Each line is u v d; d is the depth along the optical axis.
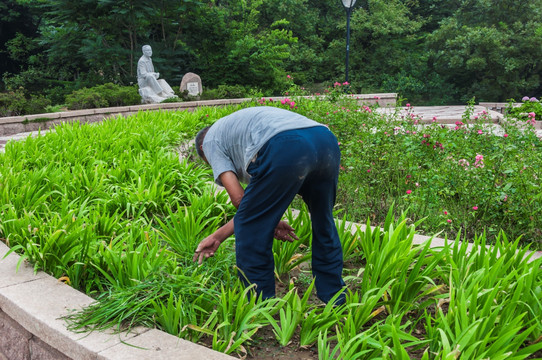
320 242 2.80
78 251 3.14
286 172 2.43
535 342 2.49
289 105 9.32
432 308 2.92
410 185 5.45
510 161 5.02
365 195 5.28
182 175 5.10
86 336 2.33
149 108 16.38
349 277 2.98
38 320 2.48
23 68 31.72
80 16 22.09
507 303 2.51
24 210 3.67
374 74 33.97
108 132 7.53
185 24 24.34
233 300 2.60
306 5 33.12
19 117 13.30
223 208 4.17
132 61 22.66
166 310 2.46
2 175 4.87
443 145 5.79
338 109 9.07
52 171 5.36
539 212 4.26
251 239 2.61
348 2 17.50
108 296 2.64
